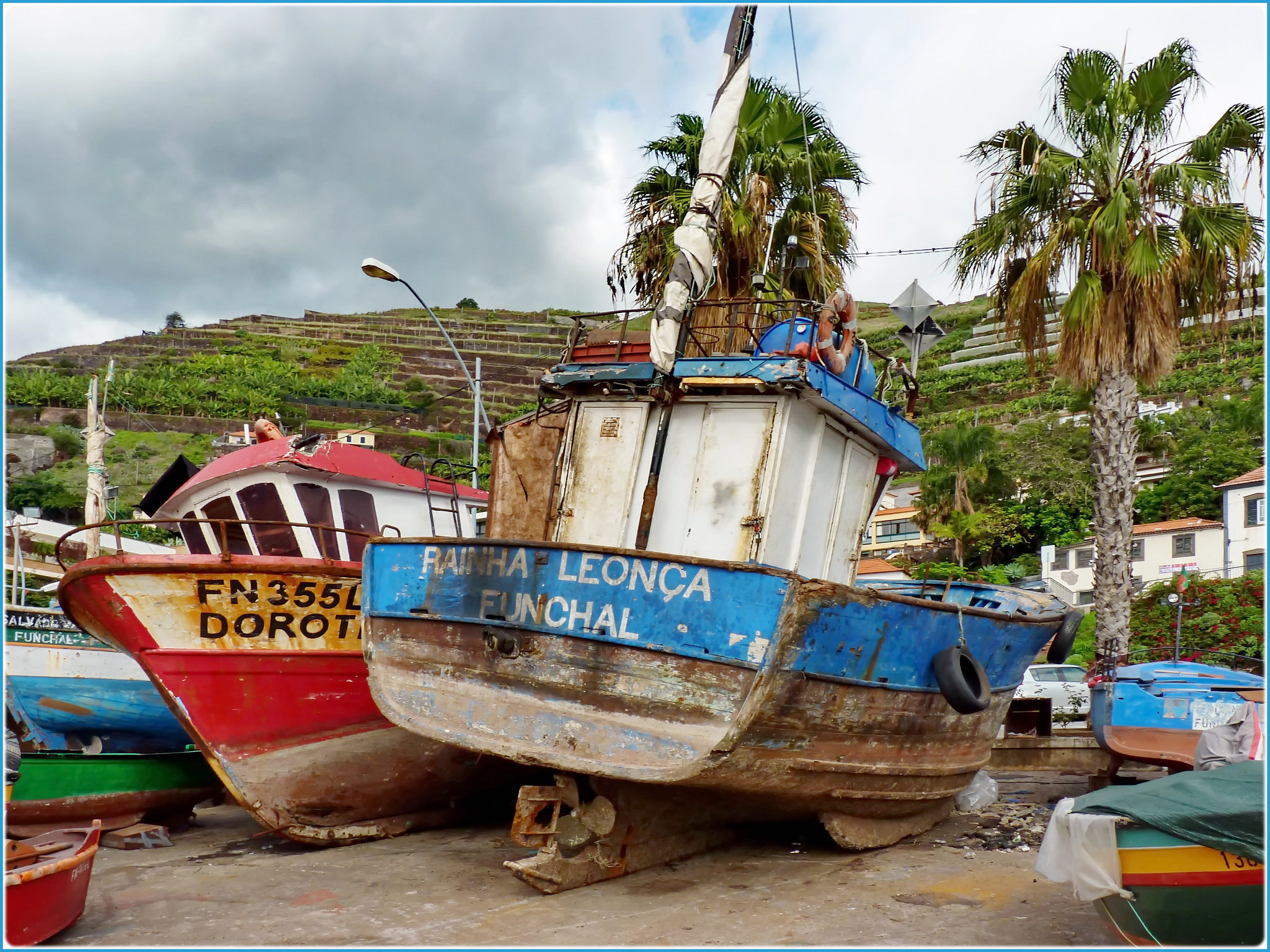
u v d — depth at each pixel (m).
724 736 6.38
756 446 7.84
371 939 6.00
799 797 7.27
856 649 7.05
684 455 8.13
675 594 6.74
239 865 8.10
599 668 6.89
